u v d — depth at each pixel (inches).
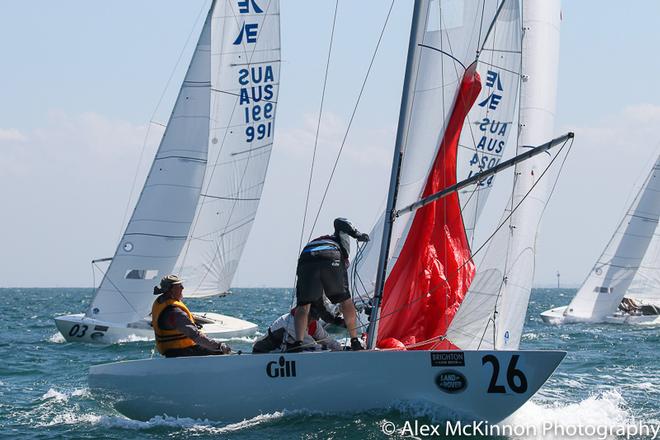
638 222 5428.2
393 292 1689.2
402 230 1707.7
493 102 1785.2
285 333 1615.4
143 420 1688.0
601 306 5418.3
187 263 3976.4
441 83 1717.5
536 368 1502.2
